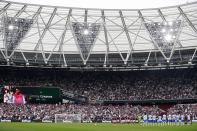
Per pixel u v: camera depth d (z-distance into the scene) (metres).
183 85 81.44
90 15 63.75
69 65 77.62
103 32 68.06
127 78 85.12
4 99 70.81
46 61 72.12
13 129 44.59
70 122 66.06
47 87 73.50
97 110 71.75
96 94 80.12
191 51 74.75
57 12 62.44
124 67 79.81
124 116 68.00
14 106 70.00
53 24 65.38
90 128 49.97
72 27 66.94
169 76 84.38
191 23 63.38
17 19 63.53
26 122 64.00
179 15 62.16
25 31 65.94
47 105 72.19
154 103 79.12
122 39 69.62
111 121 67.12
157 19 64.38
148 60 77.25
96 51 74.38
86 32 66.06
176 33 66.56
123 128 50.53
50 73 83.38
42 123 61.28
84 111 70.75
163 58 76.62
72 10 62.06
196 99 76.12
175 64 77.25
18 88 72.00
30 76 81.88
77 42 70.25
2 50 70.94
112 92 80.81
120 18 64.38
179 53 75.38
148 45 71.38
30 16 63.03
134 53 76.75
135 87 82.44
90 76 84.81
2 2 57.81
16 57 74.12
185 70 83.94
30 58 75.19
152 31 67.12
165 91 80.19
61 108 71.12
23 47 70.69
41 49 72.00
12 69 80.81
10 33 66.19
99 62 77.81
